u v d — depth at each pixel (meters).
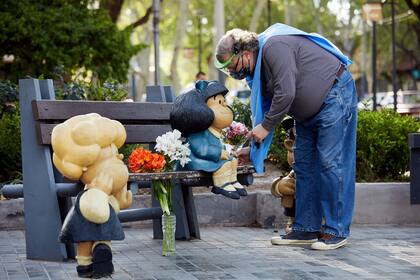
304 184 8.19
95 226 6.29
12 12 20.45
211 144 7.29
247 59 7.73
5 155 10.52
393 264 7.10
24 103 7.27
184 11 48.53
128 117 7.89
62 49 20.73
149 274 6.63
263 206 9.46
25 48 20.70
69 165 6.33
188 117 7.24
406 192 9.77
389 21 51.56
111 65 21.72
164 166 7.24
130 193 6.75
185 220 8.50
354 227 9.51
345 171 8.02
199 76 24.98
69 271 6.77
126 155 10.18
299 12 62.59
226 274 6.63
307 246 8.12
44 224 7.24
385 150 10.65
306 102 7.78
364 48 57.97
